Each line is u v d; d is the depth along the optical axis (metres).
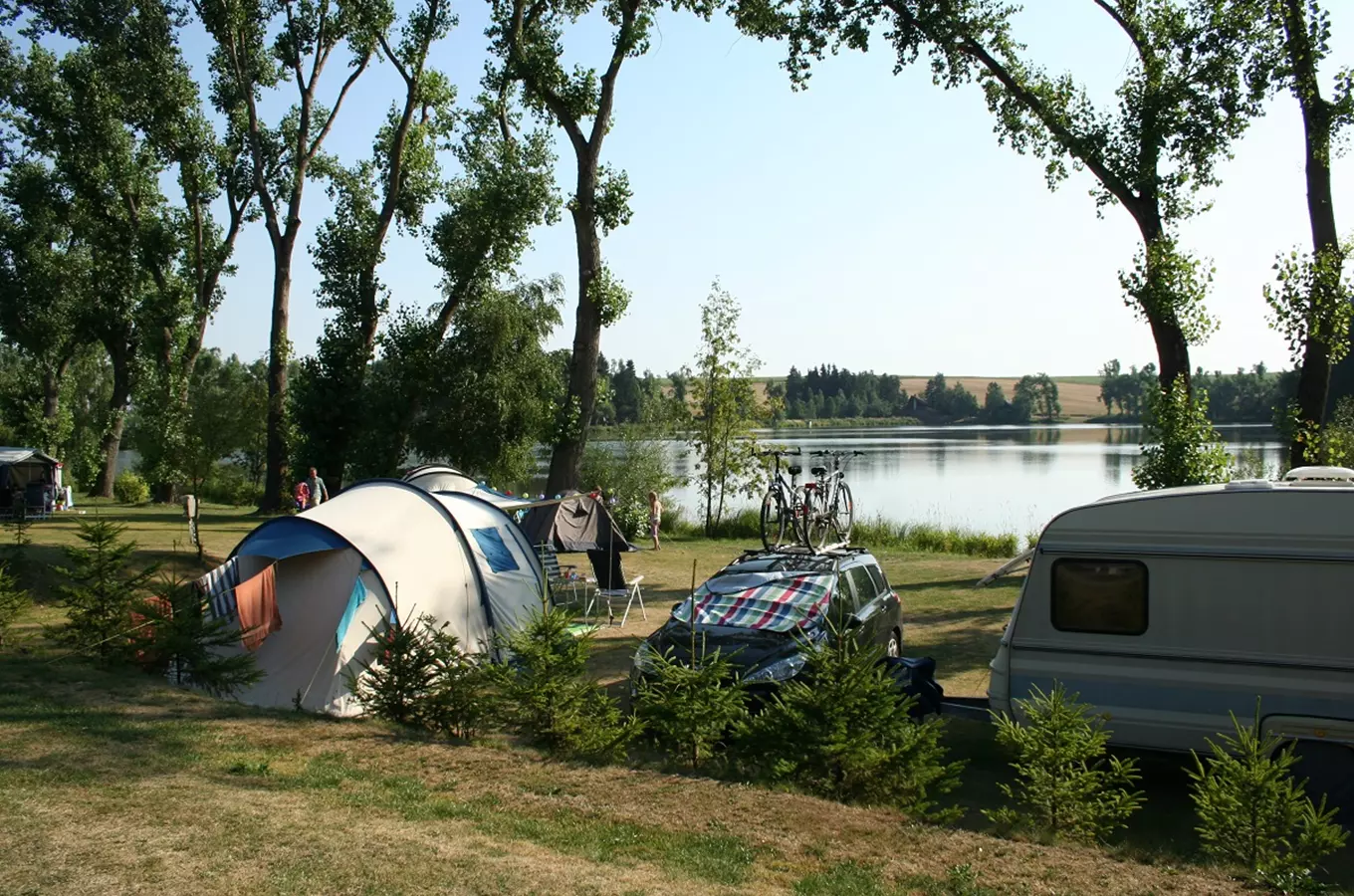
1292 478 8.57
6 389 47.66
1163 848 6.22
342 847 5.10
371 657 9.43
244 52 31.23
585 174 25.30
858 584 10.68
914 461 63.84
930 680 8.74
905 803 6.56
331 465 31.23
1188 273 15.66
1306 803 5.84
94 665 9.41
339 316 31.03
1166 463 15.28
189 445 35.16
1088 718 7.84
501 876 4.85
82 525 9.86
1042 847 5.81
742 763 7.20
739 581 10.22
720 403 29.89
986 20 19.06
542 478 44.19
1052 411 148.75
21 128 34.06
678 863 5.22
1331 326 14.60
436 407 30.23
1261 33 16.22
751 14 21.48
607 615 15.46
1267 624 7.48
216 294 35.84
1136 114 17.28
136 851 4.90
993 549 24.33
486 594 11.16
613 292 25.55
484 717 7.99
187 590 9.84
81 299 36.78
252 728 7.69
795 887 4.97
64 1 28.47
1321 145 15.53
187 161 33.56
